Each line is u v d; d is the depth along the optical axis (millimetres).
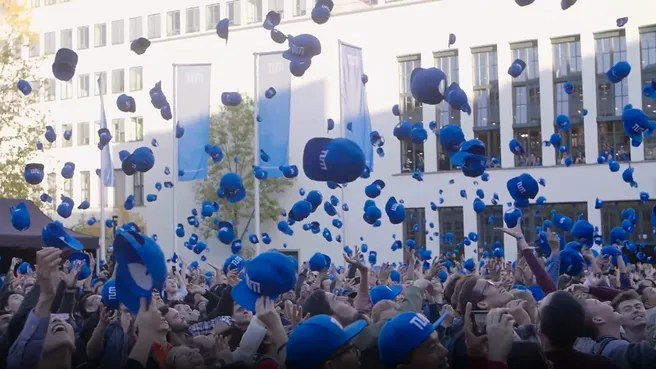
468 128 44938
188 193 51938
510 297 6168
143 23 56438
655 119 40594
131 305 4770
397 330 4664
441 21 45875
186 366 5578
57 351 5305
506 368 4848
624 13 41469
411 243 13422
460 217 44500
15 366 5055
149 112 54469
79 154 58000
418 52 46438
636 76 41031
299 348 4508
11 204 24312
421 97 7027
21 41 38719
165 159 53469
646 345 5508
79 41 58688
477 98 45000
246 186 47562
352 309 6637
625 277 12484
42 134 37875
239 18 52719
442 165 45531
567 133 42938
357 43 47969
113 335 5930
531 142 43688
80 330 6684
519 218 9711
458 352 5500
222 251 49250
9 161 36562
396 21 47062
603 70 42156
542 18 43438
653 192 40250
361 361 5688
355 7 49875
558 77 43250
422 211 45469
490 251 42938
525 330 5477
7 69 38281
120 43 57188
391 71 47062
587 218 41781
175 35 54656
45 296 5184
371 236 45531
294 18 49594
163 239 52656
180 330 6945
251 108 49406
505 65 44219
